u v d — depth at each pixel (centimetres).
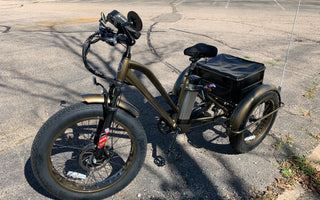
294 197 197
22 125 272
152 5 1290
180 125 222
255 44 607
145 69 176
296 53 545
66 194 175
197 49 195
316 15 988
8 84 360
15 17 924
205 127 286
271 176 218
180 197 196
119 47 543
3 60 448
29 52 495
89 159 182
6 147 240
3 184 200
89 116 162
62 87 360
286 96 358
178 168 225
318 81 408
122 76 165
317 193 201
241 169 226
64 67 430
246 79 208
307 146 256
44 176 162
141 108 317
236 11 1084
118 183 189
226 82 212
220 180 213
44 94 338
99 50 520
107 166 223
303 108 328
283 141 263
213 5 1266
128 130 176
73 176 191
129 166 189
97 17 927
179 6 1241
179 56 509
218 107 248
